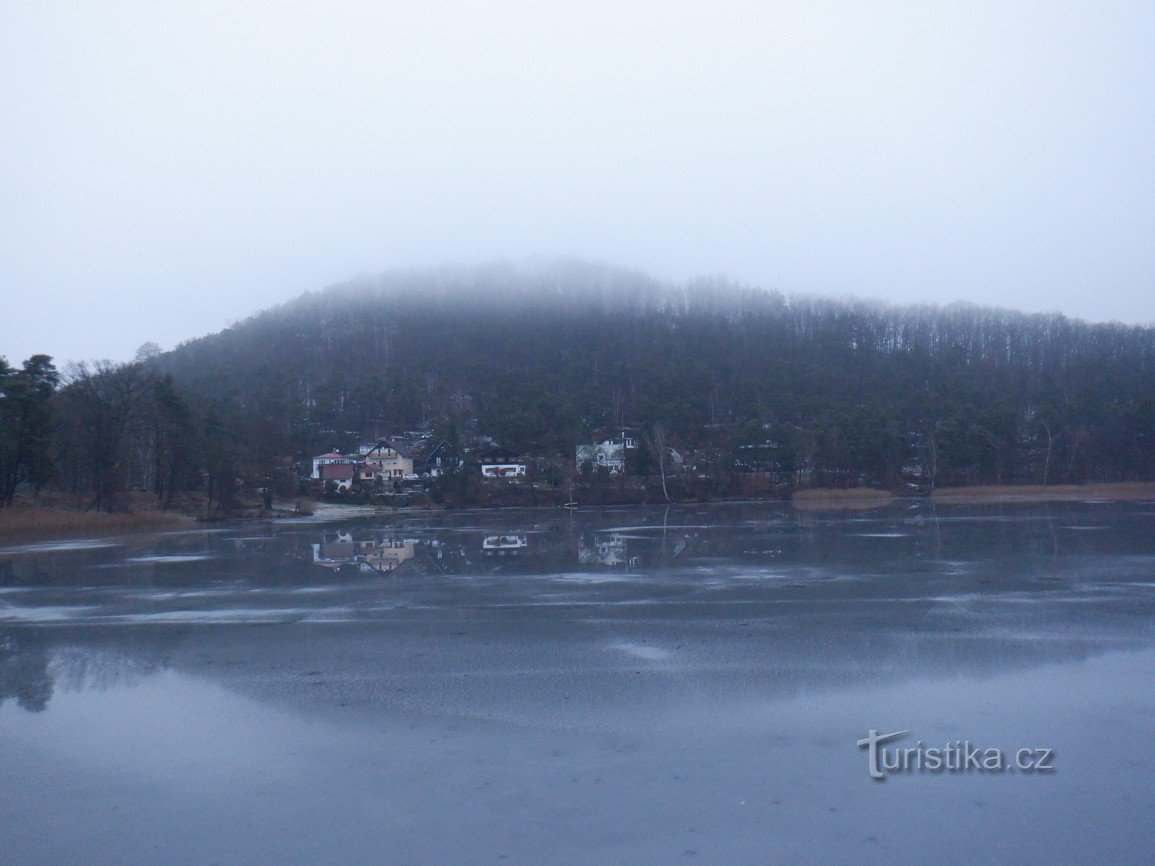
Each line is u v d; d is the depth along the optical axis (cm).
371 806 674
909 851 588
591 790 697
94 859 600
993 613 1457
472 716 911
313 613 1599
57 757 805
